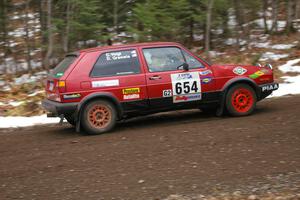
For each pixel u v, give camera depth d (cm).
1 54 1959
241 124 779
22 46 2034
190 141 684
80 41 1775
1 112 1098
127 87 802
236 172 531
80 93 777
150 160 598
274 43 1931
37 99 1212
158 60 829
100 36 1670
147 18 1580
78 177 547
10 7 1922
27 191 508
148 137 737
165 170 553
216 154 605
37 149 712
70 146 713
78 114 782
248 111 871
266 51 1786
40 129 904
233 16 2153
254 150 612
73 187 512
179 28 1781
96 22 1664
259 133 700
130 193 484
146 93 812
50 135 829
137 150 654
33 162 630
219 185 494
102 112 796
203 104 852
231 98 860
